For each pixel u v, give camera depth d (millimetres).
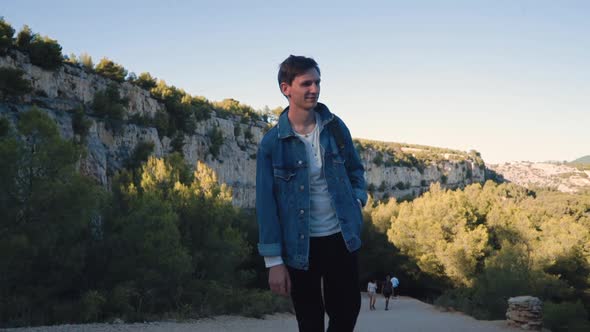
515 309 16172
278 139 2396
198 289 19844
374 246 51188
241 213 39500
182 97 77250
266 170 2398
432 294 45156
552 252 34938
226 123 88375
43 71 44625
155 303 17094
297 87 2350
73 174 14383
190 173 35156
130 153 54250
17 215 13227
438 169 191500
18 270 13320
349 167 2559
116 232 17922
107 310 14508
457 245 35375
